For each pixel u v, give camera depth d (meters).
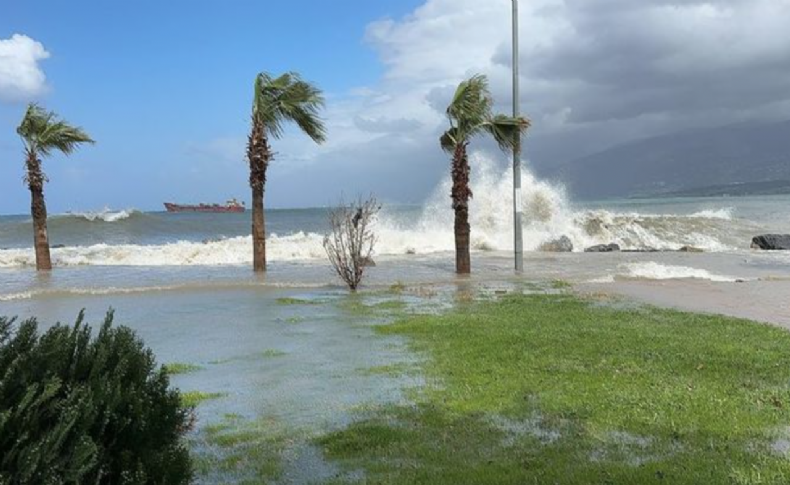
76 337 3.45
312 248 25.83
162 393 3.66
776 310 12.17
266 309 12.63
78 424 2.95
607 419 5.75
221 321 11.34
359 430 5.65
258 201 19.31
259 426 5.89
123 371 3.38
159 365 8.07
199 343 9.53
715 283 16.19
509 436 5.44
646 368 7.49
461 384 7.05
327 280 17.22
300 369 7.95
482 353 8.45
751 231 36.56
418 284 16.39
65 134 20.95
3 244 36.47
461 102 17.69
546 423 5.72
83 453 2.83
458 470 4.71
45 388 2.95
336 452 5.18
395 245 27.78
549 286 15.87
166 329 10.62
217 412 6.31
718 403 6.12
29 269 21.34
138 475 3.09
